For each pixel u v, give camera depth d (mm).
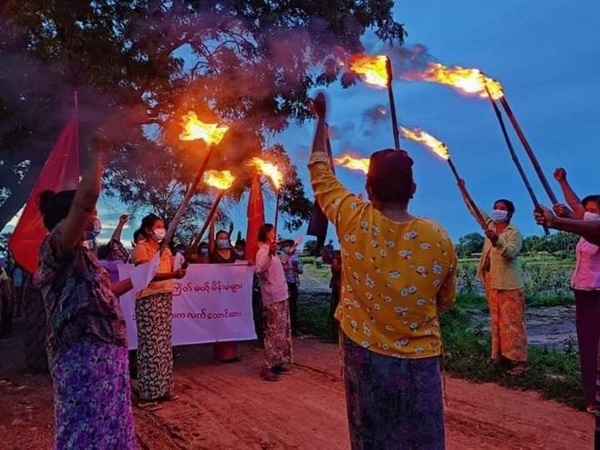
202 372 8016
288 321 7629
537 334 11125
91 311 3066
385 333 2695
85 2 9219
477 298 16422
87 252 3160
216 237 9375
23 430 5484
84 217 2914
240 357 8969
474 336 9477
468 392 6555
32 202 4570
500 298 7148
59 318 3039
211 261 9258
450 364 7645
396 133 3039
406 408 2666
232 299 8625
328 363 8336
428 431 2674
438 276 2701
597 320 5461
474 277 20578
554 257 26812
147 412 6082
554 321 12898
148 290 6367
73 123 4883
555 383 6520
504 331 7105
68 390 3020
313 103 2998
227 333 8555
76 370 3023
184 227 13953
